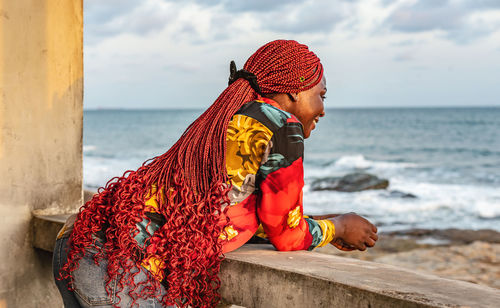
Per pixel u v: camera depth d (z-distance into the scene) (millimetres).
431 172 25562
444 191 17719
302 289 1501
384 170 26969
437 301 1263
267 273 1579
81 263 1453
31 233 2559
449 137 50344
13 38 2441
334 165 30469
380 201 15383
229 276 1678
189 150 1551
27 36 2502
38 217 2545
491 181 21297
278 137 1583
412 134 54281
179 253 1448
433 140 47500
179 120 99062
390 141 47094
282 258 1683
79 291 1446
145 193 1503
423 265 8422
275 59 1717
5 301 2473
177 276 1461
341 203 15125
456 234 10828
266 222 1627
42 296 2613
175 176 1495
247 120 1602
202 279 1582
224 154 1551
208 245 1504
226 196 1514
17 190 2500
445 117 87562
